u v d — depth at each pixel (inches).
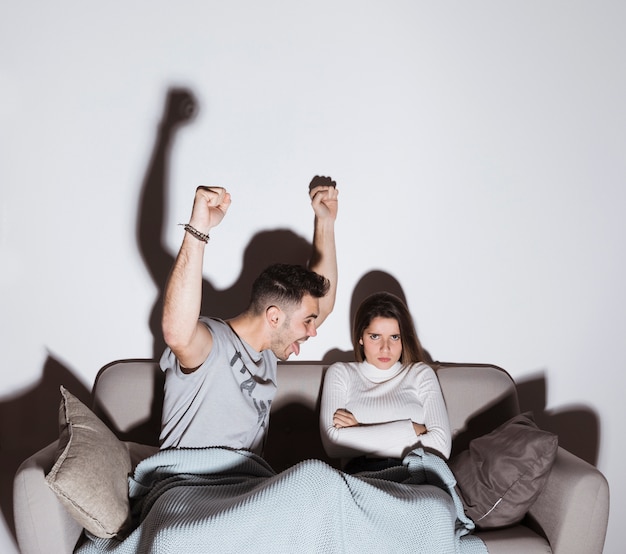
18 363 91.0
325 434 81.0
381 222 91.3
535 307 94.7
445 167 91.0
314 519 64.4
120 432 83.0
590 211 93.6
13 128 87.0
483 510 74.5
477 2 88.4
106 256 89.9
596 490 71.0
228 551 62.1
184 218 89.7
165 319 66.1
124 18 85.9
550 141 91.9
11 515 91.7
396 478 75.6
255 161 89.1
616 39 90.8
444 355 94.7
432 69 89.1
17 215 88.6
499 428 80.7
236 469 71.9
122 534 67.9
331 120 89.0
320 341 93.0
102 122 87.5
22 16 85.2
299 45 87.5
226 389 72.7
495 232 92.7
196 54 86.9
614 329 96.0
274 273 75.9
